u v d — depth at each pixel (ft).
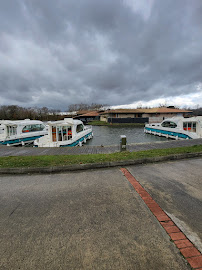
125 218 8.02
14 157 20.79
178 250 6.01
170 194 10.52
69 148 29.17
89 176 14.29
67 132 44.21
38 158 19.75
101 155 20.95
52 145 38.68
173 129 59.16
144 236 6.76
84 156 20.54
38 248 6.21
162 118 141.28
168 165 17.15
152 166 16.92
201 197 10.07
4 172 15.74
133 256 5.77
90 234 6.93
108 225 7.50
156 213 8.41
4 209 9.07
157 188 11.47
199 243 6.33
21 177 14.47
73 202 9.72
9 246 6.34
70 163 16.97
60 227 7.43
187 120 54.29
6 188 12.07
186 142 33.55
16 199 10.26
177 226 7.35
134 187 11.71
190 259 5.60
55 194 10.87
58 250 6.10
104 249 6.11
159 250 6.02
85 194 10.75
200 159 19.42
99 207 9.09
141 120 143.33
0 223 7.80
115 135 78.43
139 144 32.09
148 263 5.47
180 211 8.55
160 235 6.80
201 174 14.23
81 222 7.77
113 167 16.85
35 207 9.23
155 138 66.44
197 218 7.93
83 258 5.73
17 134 51.49
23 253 5.98
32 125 57.11
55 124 42.45
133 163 17.80
